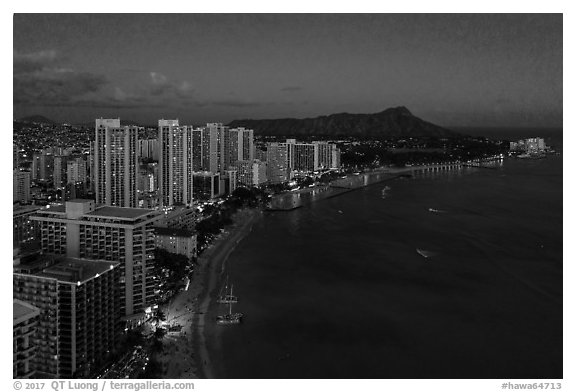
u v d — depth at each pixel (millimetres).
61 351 196250
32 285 196500
